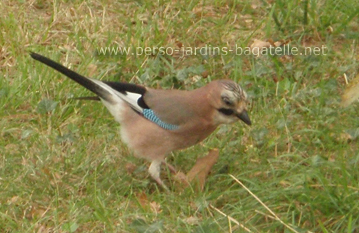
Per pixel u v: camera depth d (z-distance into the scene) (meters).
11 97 10.80
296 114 10.73
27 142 10.01
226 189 9.34
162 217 8.63
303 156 9.97
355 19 13.00
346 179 8.88
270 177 9.49
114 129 10.43
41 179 9.29
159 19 12.87
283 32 12.79
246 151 10.05
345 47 12.30
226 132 10.45
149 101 9.29
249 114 10.73
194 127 9.23
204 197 9.02
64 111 10.64
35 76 11.09
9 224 8.51
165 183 9.65
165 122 9.20
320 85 11.30
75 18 12.68
